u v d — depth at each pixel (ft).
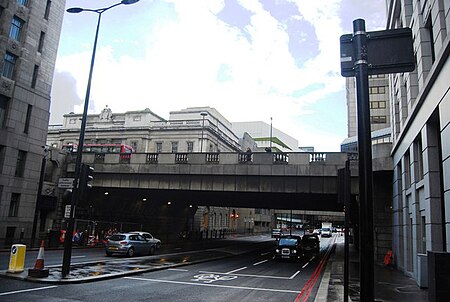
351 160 84.69
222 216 244.42
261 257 97.60
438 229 46.34
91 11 53.93
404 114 70.03
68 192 48.83
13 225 102.17
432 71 42.88
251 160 91.91
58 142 246.27
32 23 111.65
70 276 44.24
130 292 38.14
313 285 50.06
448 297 19.11
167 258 78.69
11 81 103.55
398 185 73.31
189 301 35.14
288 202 134.10
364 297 15.38
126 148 183.32
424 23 52.65
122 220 141.59
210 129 221.05
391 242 81.82
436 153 48.24
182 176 98.94
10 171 102.17
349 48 17.69
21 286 37.47
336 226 492.54
